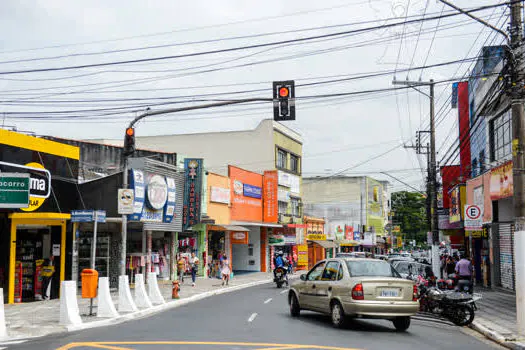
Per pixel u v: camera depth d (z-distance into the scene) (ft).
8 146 60.59
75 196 73.26
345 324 43.98
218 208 123.34
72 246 71.82
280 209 164.76
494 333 42.65
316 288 48.19
